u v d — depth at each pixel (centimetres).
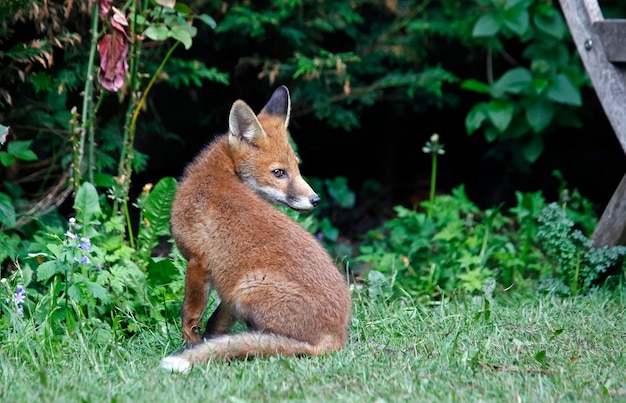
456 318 978
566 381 746
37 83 1170
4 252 1056
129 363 832
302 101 1573
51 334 887
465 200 1393
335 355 810
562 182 1453
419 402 675
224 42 1520
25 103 1216
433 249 1316
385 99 1673
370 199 1753
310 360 795
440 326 958
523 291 1156
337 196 1619
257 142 966
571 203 1405
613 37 1088
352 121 1567
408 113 1819
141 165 1335
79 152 1088
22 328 888
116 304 1004
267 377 750
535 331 933
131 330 973
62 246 937
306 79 1531
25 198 1283
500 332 920
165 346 912
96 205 1034
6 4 1062
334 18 1505
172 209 923
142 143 1473
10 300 937
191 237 889
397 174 1836
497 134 1578
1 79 1175
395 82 1545
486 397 697
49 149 1266
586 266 1138
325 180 1695
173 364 794
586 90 1677
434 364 804
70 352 872
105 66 1047
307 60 1433
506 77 1512
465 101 1766
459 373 771
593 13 1110
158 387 729
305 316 822
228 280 857
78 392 711
